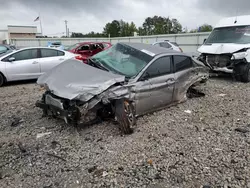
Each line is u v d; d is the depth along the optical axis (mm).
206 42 9453
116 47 5215
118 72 4395
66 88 3695
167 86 4883
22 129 4141
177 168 2906
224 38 8875
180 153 3271
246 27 8539
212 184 2588
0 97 6418
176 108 5324
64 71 4285
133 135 3889
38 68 8328
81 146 3504
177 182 2633
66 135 3887
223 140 3682
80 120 3768
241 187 2523
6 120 4590
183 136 3852
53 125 4305
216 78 9289
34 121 4516
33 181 2674
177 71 5191
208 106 5531
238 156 3170
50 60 8531
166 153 3281
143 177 2727
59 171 2869
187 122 4496
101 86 3686
